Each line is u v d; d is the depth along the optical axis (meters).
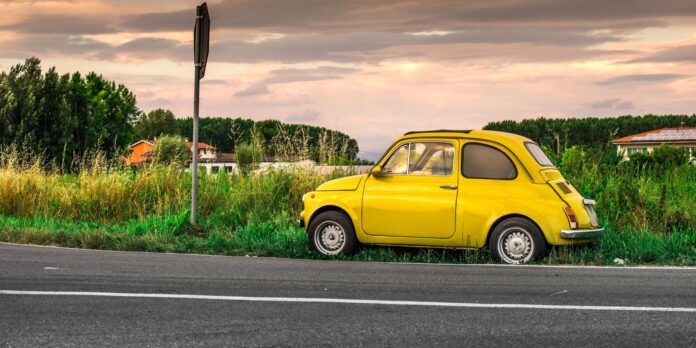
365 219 10.11
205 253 10.80
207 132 106.25
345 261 9.80
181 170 16.73
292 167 15.18
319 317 6.10
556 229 9.44
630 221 12.41
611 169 15.33
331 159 15.45
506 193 9.62
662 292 7.30
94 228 13.73
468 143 9.93
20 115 63.47
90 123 69.38
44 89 65.50
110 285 7.64
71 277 8.17
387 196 10.03
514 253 9.61
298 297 6.98
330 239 10.32
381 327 5.75
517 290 7.41
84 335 5.46
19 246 11.41
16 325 5.76
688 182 15.91
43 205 15.63
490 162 9.80
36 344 5.20
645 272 8.73
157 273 8.52
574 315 6.20
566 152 15.34
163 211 14.85
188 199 15.12
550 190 9.57
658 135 90.81
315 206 10.39
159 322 5.89
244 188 15.02
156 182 15.74
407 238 9.95
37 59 66.44
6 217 15.03
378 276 8.34
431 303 6.69
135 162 17.06
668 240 10.57
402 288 7.51
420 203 9.88
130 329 5.65
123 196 15.41
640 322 5.93
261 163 15.96
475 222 9.66
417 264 9.47
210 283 7.80
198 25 13.08
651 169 17.31
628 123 116.50
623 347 5.16
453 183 9.83
